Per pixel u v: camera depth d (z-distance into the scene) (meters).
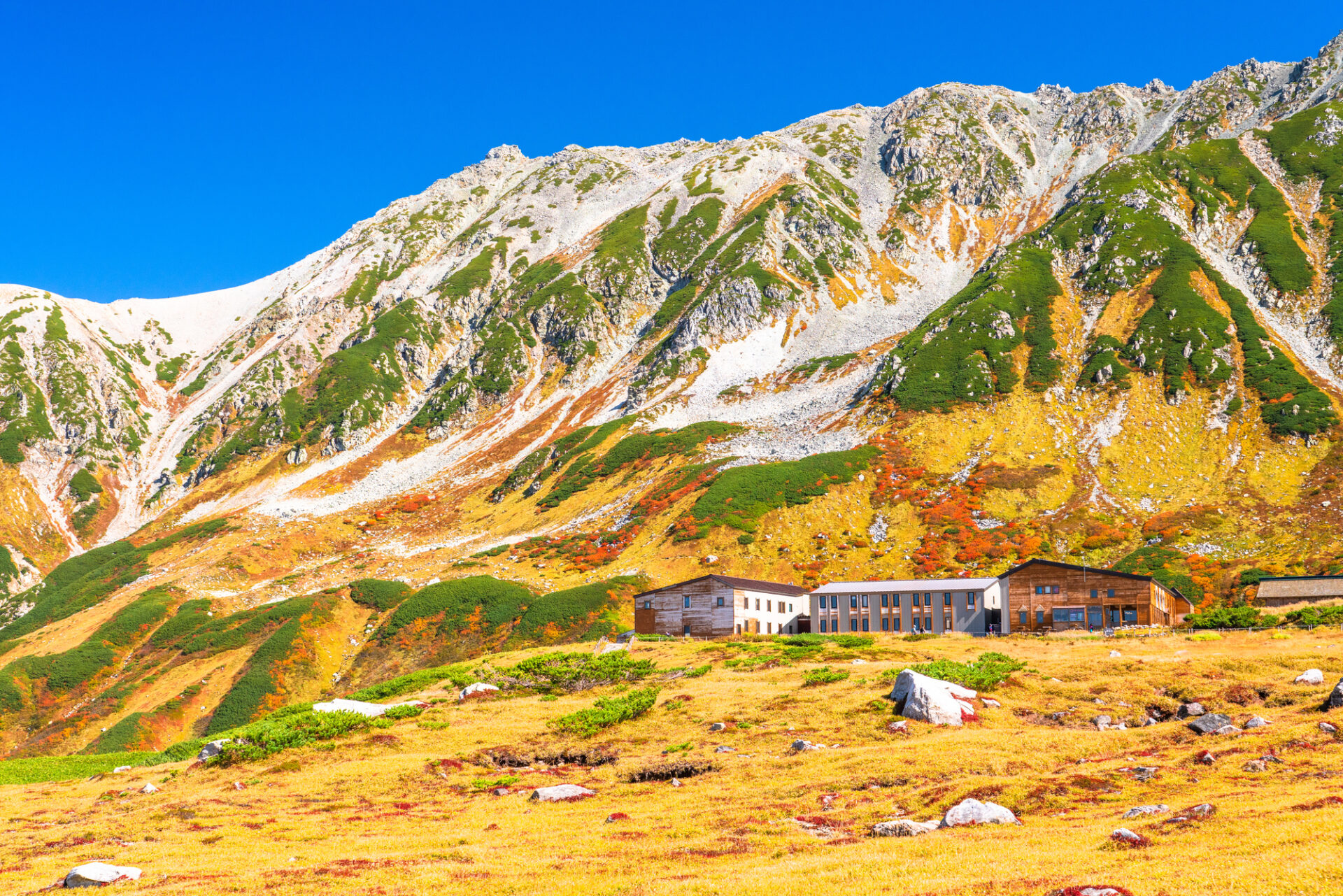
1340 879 19.64
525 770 49.47
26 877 31.98
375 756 52.19
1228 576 112.88
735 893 23.97
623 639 99.69
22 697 132.62
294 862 32.50
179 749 66.75
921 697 51.66
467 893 26.42
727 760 46.38
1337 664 54.97
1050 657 68.69
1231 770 35.22
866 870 25.23
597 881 26.86
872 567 132.62
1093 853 24.98
